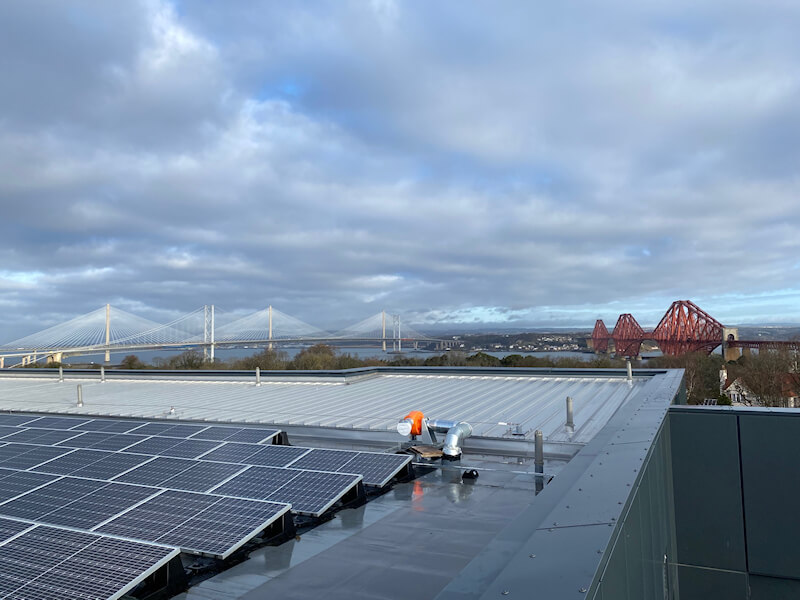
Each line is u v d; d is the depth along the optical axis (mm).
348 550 5898
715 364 77375
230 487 7203
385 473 7797
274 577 5324
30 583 4469
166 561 4844
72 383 23594
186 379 22859
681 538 9953
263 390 19141
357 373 21266
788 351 66750
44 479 7750
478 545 5992
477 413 13570
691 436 9898
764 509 9469
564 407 14047
